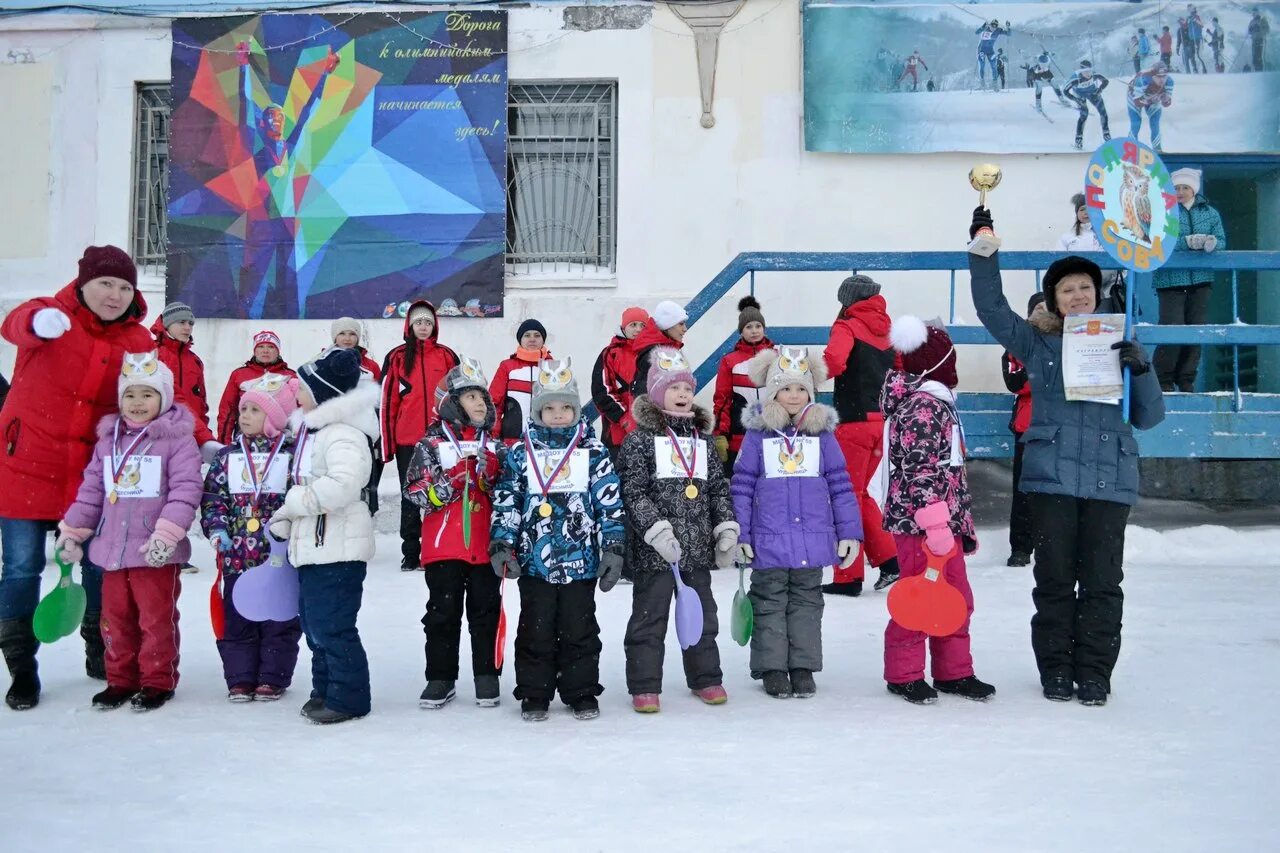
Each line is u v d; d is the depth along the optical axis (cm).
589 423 507
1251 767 398
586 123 1085
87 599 539
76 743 434
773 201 1059
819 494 528
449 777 390
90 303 512
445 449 495
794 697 510
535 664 473
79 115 1093
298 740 438
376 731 452
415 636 625
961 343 896
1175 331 885
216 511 500
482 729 455
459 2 1073
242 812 354
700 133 1063
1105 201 526
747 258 923
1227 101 1040
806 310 1045
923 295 1046
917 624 485
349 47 1070
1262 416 877
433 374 848
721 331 1048
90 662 543
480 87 1066
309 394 486
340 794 372
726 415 856
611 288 1057
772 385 539
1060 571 501
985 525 964
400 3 1071
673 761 408
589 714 471
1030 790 373
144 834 335
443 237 1060
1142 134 1042
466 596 506
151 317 1080
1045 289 529
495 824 343
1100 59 1044
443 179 1063
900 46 1047
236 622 506
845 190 1056
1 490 498
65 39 1095
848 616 678
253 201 1070
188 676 551
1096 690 488
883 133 1047
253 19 1076
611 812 353
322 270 1064
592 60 1068
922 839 330
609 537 475
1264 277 1113
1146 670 541
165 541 480
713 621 511
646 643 492
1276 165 1074
